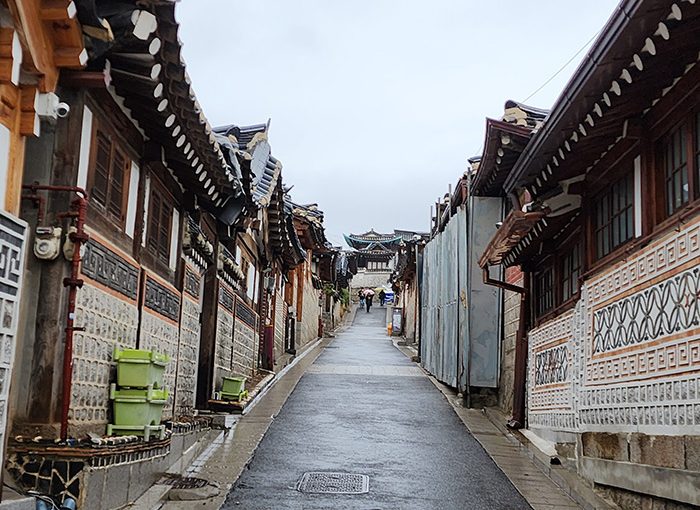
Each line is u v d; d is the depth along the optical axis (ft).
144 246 31.37
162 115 26.45
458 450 41.47
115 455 23.72
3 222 17.56
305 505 28.60
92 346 25.04
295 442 41.34
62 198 22.98
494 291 58.39
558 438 39.11
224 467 34.12
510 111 43.86
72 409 23.57
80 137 23.53
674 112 25.25
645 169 27.50
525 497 31.40
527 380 47.85
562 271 41.81
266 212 69.92
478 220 58.65
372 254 267.59
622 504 28.30
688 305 23.35
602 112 26.55
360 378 73.77
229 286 53.57
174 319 36.04
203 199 39.32
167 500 27.66
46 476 21.62
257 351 70.85
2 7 17.53
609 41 21.99
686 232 23.63
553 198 35.94
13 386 22.17
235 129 58.90
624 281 29.25
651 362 26.22
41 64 18.99
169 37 21.70
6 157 18.60
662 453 25.07
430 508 29.19
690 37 21.22
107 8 20.39
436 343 75.36
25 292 22.61
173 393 36.09
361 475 34.24
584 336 34.24
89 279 24.59
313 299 130.00
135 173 29.68
